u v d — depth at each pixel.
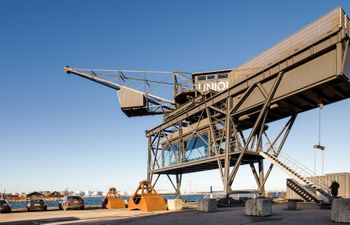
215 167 38.81
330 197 22.16
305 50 23.11
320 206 20.66
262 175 31.78
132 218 17.47
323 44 21.83
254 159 32.38
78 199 30.53
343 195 25.16
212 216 16.53
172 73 45.59
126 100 48.19
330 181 26.50
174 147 42.72
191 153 38.06
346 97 24.88
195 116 38.81
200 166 37.53
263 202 15.47
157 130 45.75
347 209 11.87
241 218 14.85
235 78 30.56
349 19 21.91
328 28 21.66
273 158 27.73
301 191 26.59
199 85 41.22
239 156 28.33
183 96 41.44
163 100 48.09
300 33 24.03
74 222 15.82
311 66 22.83
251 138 27.89
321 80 21.83
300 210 19.08
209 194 33.38
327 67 21.56
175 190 45.75
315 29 22.75
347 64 21.19
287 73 24.83
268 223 12.34
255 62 28.31
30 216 21.42
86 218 18.33
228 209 22.39
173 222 14.21
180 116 39.56
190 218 15.94
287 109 28.17
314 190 24.03
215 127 34.22
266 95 26.47
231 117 30.20
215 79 40.56
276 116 30.41
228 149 29.33
